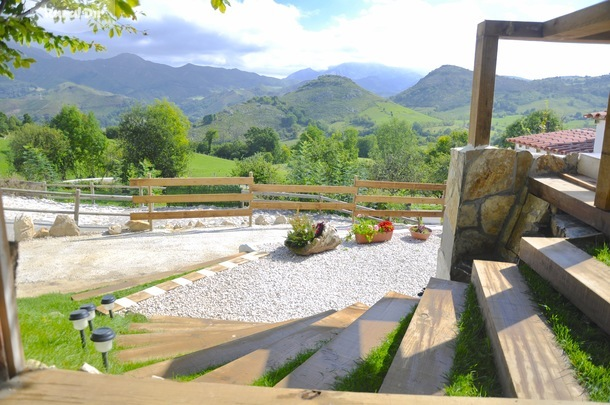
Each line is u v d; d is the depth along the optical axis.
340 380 1.82
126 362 2.93
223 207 15.26
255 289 5.84
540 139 13.29
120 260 7.25
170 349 3.31
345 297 5.64
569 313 1.89
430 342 1.92
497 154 3.42
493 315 1.88
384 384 1.59
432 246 8.12
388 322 2.55
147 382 0.96
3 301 0.90
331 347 2.18
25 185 15.11
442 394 1.52
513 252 3.38
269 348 2.55
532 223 3.21
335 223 10.66
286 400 0.94
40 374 0.96
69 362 2.43
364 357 2.06
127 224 9.48
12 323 0.93
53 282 6.08
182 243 8.40
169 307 5.21
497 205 3.53
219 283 6.02
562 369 1.44
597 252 2.30
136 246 8.15
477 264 2.62
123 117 25.44
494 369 1.68
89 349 2.85
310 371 1.92
